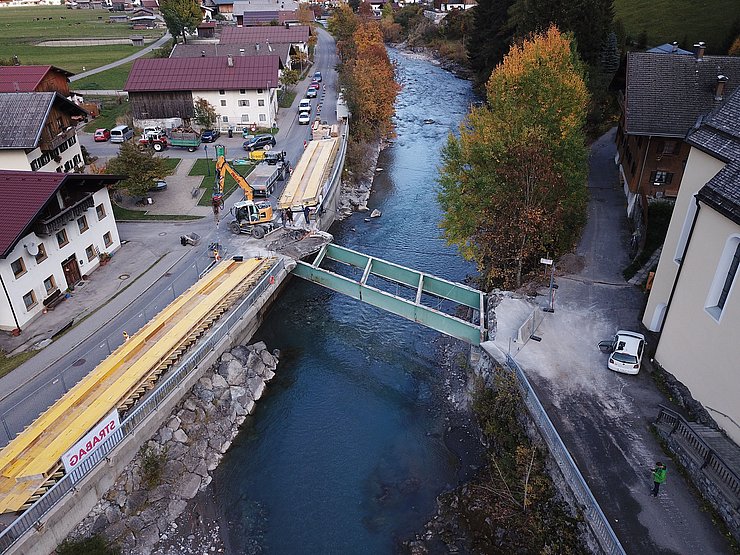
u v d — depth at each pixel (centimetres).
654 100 4444
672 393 2817
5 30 15825
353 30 12038
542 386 2908
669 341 2878
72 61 11862
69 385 3102
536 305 3600
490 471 2825
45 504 2291
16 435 2738
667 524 2183
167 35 15138
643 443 2552
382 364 3806
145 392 2956
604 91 7006
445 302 4347
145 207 5350
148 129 7238
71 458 2428
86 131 7625
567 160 3988
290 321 4241
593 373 2998
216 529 2675
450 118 9131
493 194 3719
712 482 2227
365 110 7719
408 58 13900
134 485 2727
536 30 6681
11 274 3441
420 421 3306
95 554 2400
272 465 3034
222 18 17612
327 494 2858
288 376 3684
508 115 4147
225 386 3378
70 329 3591
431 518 2684
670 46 6088
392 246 5238
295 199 5038
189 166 6419
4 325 3525
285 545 2602
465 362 3684
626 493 2312
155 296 3934
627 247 4306
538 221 3538
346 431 3253
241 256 4388
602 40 7156
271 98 7794
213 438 3120
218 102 7694
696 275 2639
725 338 2422
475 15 10188
